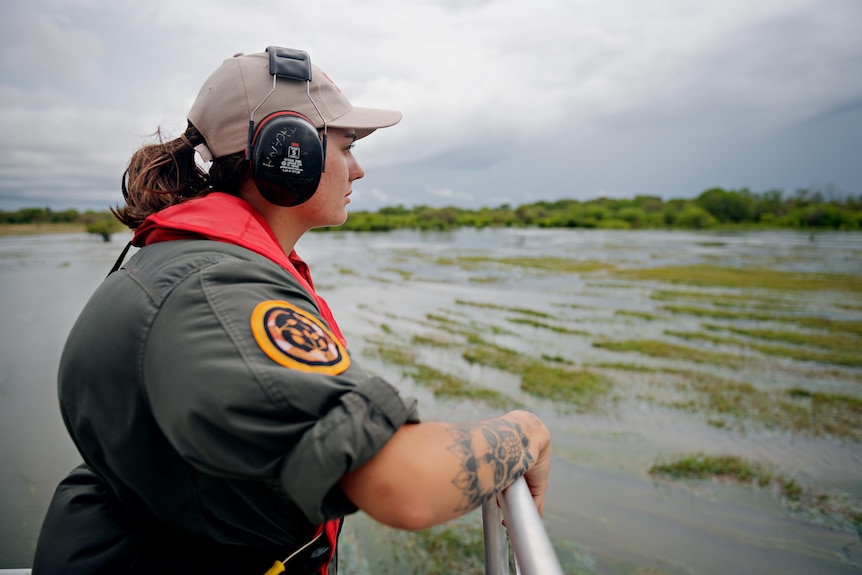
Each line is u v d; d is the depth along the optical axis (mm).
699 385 7863
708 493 4992
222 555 833
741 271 22484
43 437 5488
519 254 30891
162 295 700
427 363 8859
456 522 4355
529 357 9250
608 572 3904
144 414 715
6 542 3723
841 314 13516
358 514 4512
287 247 1047
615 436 6156
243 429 613
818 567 3992
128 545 816
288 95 920
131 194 994
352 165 1090
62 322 11312
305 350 673
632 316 13109
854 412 6848
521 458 757
